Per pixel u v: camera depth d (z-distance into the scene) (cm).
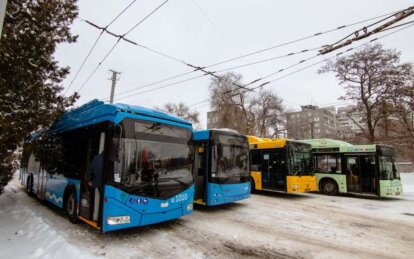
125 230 691
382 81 2419
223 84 3434
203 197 934
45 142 861
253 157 1498
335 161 1520
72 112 842
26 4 606
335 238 661
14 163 849
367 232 722
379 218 898
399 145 2511
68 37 738
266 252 556
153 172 625
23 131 601
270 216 893
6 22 566
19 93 626
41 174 1026
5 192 1294
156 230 697
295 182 1308
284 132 4016
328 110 7981
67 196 793
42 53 631
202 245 590
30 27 588
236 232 694
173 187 661
